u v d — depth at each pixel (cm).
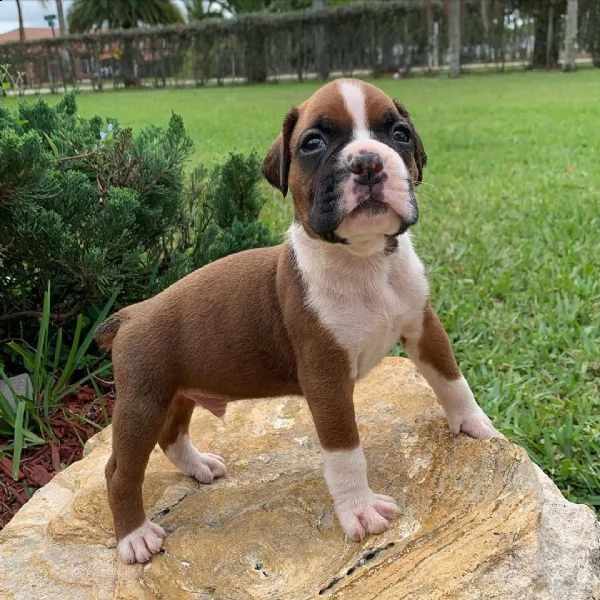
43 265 77
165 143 85
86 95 450
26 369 81
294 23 514
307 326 46
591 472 63
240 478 56
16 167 64
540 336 87
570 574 44
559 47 492
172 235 87
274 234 99
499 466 50
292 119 47
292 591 44
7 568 49
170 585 46
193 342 49
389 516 47
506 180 156
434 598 41
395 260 47
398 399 61
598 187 145
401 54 505
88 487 56
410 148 45
